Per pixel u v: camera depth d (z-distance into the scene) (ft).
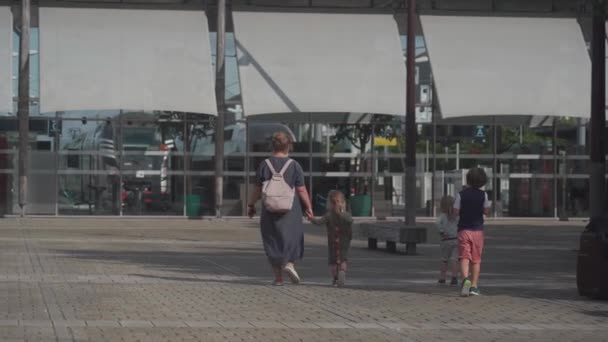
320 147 158.10
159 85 147.54
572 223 151.53
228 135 156.04
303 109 147.43
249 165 156.66
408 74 93.40
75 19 150.30
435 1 157.99
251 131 156.66
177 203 155.33
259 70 149.48
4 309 44.96
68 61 147.43
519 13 158.81
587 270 53.11
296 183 57.77
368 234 96.12
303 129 157.58
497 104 151.53
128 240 100.83
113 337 37.14
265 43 151.74
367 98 149.69
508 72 154.30
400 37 157.28
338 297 52.37
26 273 62.80
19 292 51.93
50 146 153.17
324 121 157.99
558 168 162.50
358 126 158.81
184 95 147.54
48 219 146.82
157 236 108.88
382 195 159.63
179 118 155.33
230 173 156.66
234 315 44.21
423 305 49.44
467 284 53.47
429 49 154.92
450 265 76.64
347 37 153.48
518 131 161.99
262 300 50.29
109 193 154.40
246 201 156.66
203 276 63.67
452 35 156.25
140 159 154.71
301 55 151.23
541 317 45.47
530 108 152.05
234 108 155.74
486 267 76.28
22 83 148.87
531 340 38.52
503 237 117.29
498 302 51.21
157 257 79.25
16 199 152.66
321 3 155.22
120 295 51.29
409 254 89.51
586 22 159.94
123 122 154.51
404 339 38.01
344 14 155.33
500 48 155.84
